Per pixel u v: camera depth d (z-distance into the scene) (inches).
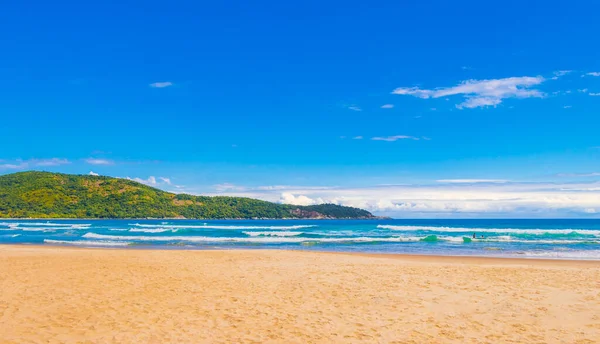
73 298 389.7
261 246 1224.8
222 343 269.4
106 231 2187.5
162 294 418.0
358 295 420.2
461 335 291.6
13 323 304.3
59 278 501.0
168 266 629.3
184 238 1566.2
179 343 267.7
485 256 912.3
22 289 428.8
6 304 361.1
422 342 276.7
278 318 330.6
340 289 451.5
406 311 356.5
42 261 672.4
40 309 346.0
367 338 283.9
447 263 717.3
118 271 567.5
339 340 279.0
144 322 313.9
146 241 1422.2
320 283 487.8
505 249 1102.4
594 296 410.6
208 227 2711.6
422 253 1001.5
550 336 288.8
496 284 481.1
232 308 362.6
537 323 320.2
